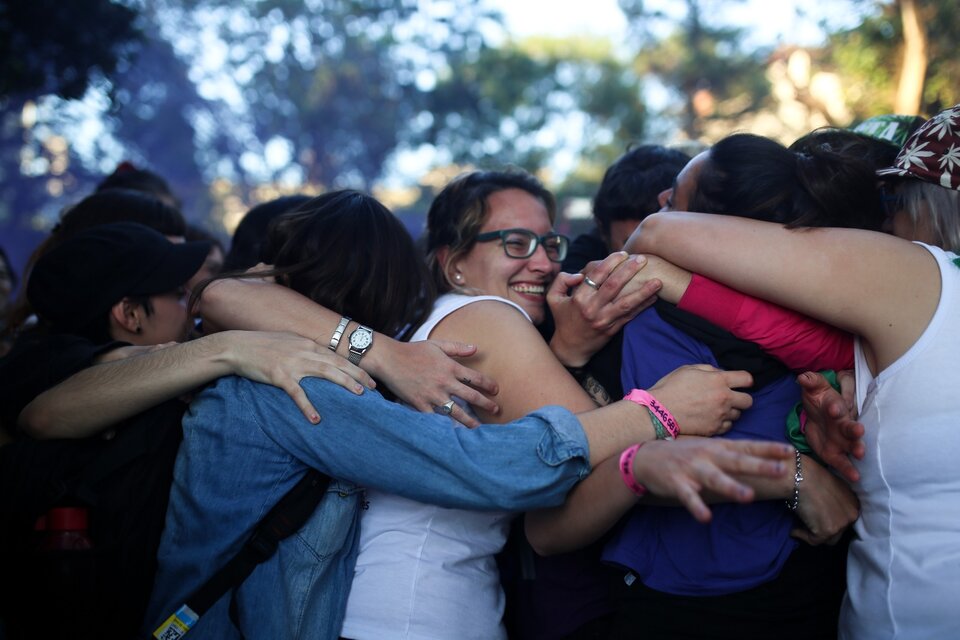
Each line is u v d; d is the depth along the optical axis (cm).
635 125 3039
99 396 209
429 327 230
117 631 209
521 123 3447
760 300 203
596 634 224
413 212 3459
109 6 559
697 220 204
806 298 188
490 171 274
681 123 2792
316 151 3412
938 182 196
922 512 179
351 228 232
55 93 592
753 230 197
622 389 219
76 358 234
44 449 209
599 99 3088
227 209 3353
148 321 261
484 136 3425
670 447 174
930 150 199
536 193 275
